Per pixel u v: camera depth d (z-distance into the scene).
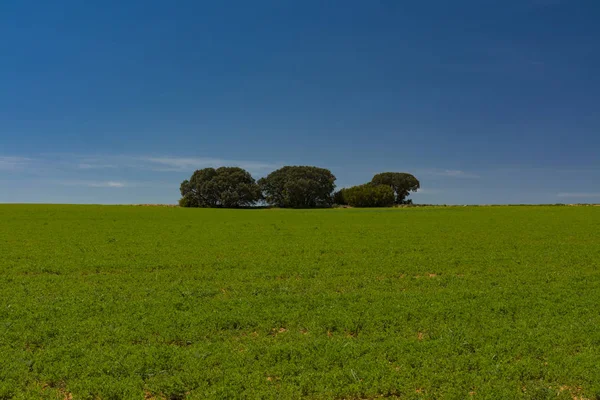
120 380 11.61
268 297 19.92
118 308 18.14
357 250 34.06
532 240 39.50
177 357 12.93
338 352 13.28
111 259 30.11
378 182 152.50
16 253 32.03
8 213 68.69
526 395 10.73
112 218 65.25
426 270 26.52
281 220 64.62
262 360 12.75
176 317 16.80
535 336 14.45
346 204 137.25
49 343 14.23
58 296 20.20
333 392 10.98
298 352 13.31
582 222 55.59
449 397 10.66
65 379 11.78
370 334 14.98
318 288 21.91
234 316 16.78
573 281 23.05
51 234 44.25
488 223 55.88
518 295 20.08
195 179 126.88
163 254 32.22
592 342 13.99
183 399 10.98
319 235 44.31
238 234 45.34
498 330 15.02
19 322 16.12
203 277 24.77
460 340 14.22
